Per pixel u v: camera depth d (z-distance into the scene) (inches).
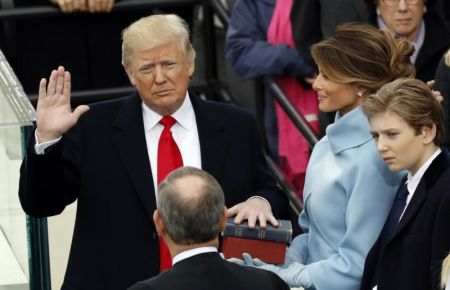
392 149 634.8
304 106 933.8
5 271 721.0
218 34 1082.7
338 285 663.1
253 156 718.5
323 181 681.0
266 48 922.7
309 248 698.8
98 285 692.1
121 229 692.7
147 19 690.2
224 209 567.2
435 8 868.0
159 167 699.4
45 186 666.8
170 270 557.6
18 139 692.1
